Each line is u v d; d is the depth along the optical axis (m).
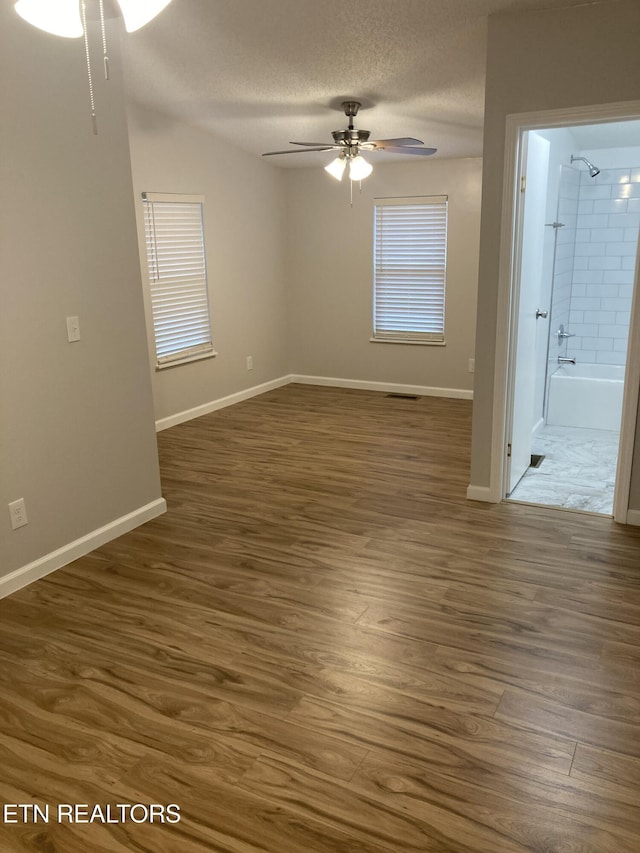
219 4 3.27
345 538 3.49
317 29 3.50
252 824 1.79
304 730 2.12
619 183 5.67
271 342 6.98
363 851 1.70
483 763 1.97
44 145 2.91
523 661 2.45
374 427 5.58
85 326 3.22
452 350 6.50
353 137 4.49
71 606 2.89
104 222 3.26
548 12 3.14
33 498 3.07
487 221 3.51
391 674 2.39
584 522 3.64
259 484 4.29
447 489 4.16
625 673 2.38
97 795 1.89
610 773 1.93
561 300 5.73
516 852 1.69
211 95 4.63
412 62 3.81
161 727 2.15
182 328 5.72
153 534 3.58
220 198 5.93
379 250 6.60
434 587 2.98
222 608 2.84
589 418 5.60
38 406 3.04
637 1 2.97
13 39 2.74
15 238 2.84
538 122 3.28
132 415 3.58
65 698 2.30
